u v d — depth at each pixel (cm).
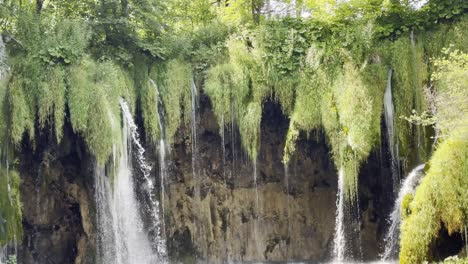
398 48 1998
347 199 1911
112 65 1894
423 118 1800
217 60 2094
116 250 1939
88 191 1941
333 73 1984
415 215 1430
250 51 2091
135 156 1972
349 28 2047
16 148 1792
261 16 2317
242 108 2031
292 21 2125
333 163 2117
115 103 1852
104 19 1989
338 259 2081
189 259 2117
